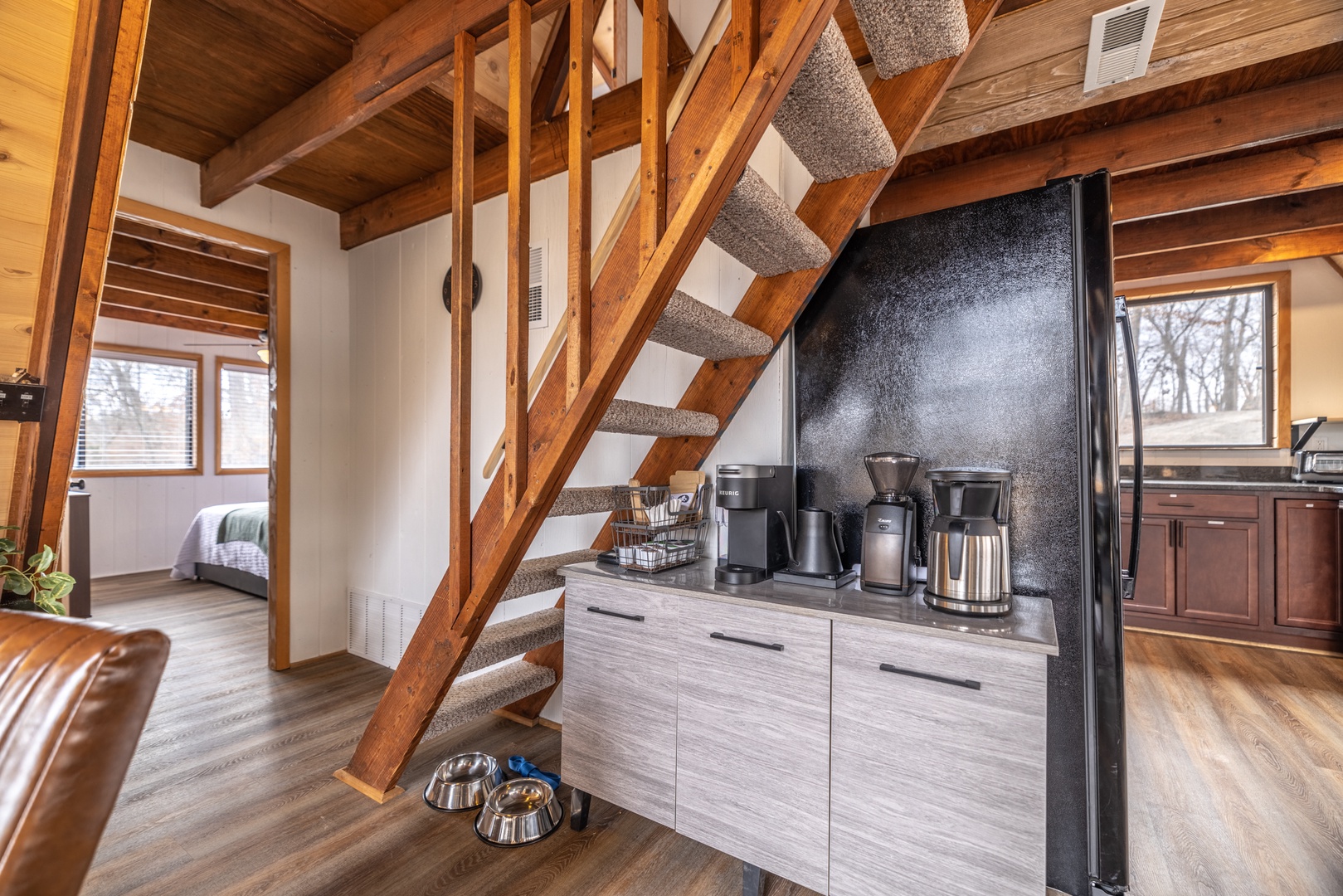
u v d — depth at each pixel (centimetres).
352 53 223
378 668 336
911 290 189
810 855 149
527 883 166
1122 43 185
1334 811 196
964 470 152
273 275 333
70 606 399
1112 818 157
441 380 320
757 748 157
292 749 239
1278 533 360
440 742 250
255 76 237
